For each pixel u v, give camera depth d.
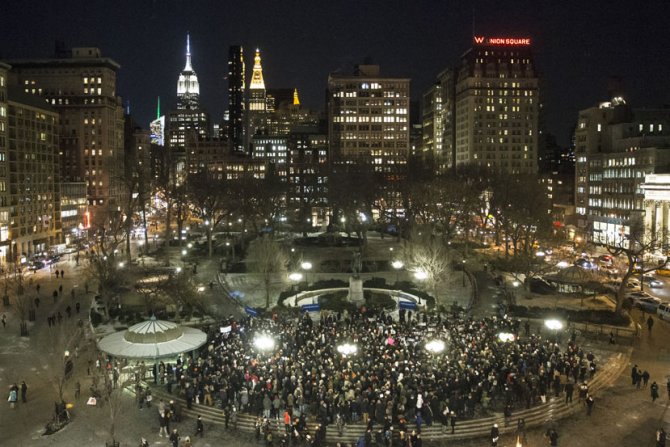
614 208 141.88
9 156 126.25
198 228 170.12
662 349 58.62
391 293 80.38
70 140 193.62
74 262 116.38
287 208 161.38
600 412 44.12
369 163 168.88
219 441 39.34
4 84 124.12
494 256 112.19
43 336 63.00
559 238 113.19
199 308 72.81
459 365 44.62
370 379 42.06
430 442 39.12
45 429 41.00
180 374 47.66
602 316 67.12
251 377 43.59
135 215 149.12
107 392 41.72
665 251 93.06
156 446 38.50
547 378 46.16
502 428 41.06
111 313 70.19
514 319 63.56
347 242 125.38
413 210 126.31
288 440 38.38
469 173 155.25
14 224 127.81
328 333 54.66
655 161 124.75
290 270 92.62
